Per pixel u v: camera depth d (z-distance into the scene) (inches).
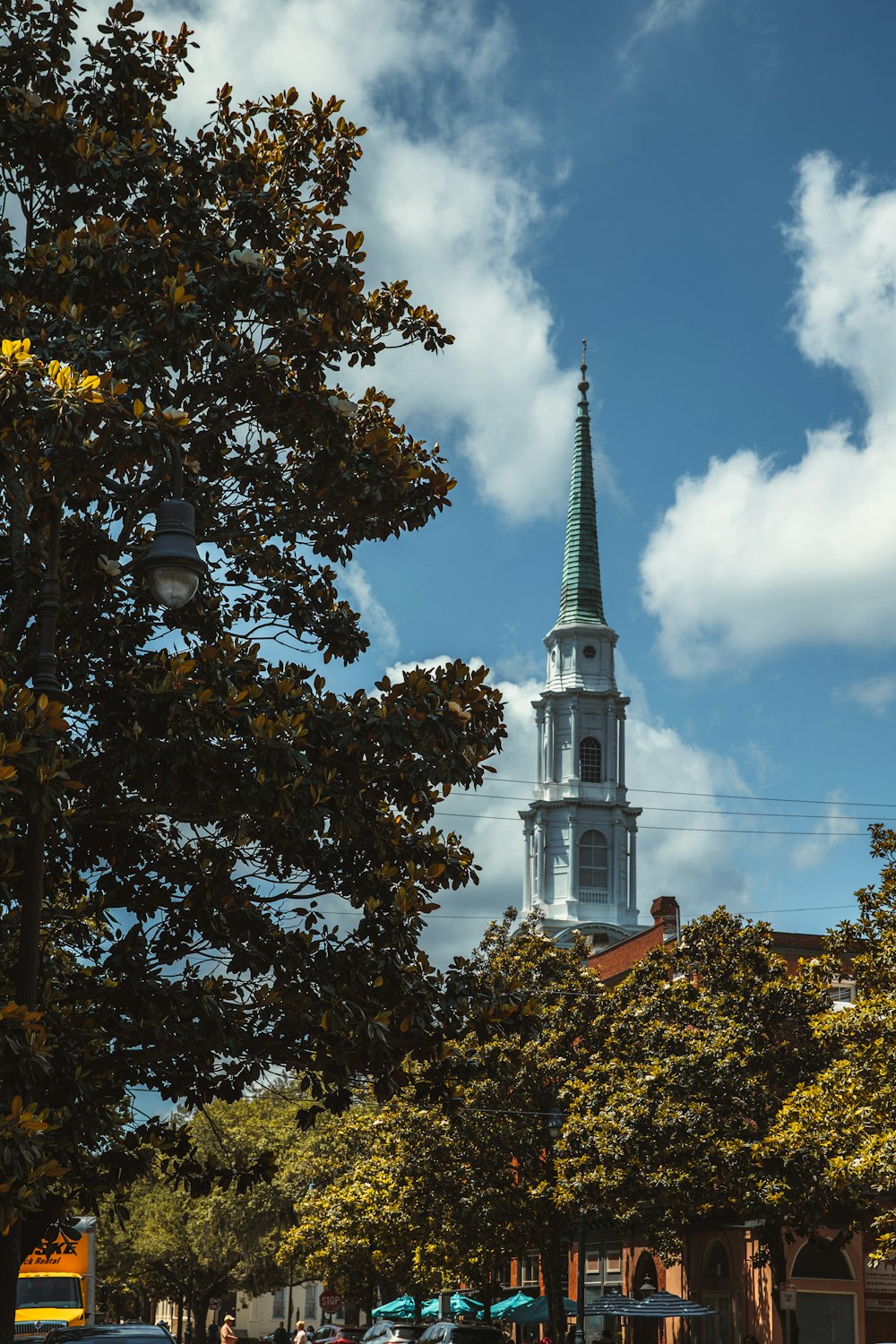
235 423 638.5
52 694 514.9
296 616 683.4
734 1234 1740.9
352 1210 2049.7
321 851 600.7
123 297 601.9
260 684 608.7
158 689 550.6
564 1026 1603.1
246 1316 4547.2
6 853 473.7
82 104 665.0
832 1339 1636.3
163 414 509.0
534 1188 1566.2
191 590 504.7
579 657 5477.4
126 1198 642.8
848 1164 1083.3
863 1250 1667.1
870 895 1127.0
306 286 621.9
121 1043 576.1
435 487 662.5
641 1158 1368.1
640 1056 1485.0
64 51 667.4
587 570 5615.2
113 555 596.4
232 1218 2827.3
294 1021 577.0
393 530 668.1
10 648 601.3
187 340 593.0
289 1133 2802.7
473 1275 1867.6
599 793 5315.0
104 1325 791.1
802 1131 1222.9
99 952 613.6
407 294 677.3
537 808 5300.2
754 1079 1358.3
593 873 5270.7
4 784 456.4
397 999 591.2
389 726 573.3
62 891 723.4
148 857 641.0
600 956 2608.3
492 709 601.3
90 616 617.3
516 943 1708.9
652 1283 1968.5
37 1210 442.9
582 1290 1476.4
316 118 674.8
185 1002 574.9
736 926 1480.1
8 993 570.6
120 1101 622.2
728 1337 1737.2
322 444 641.0
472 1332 1277.1
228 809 581.0
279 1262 2753.4
